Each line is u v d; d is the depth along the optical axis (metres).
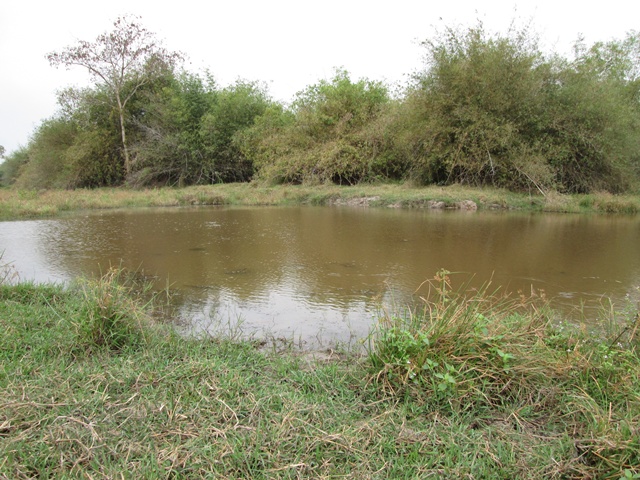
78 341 3.07
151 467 1.87
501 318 3.36
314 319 3.95
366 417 2.34
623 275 5.35
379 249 7.00
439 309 3.06
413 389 2.51
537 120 14.10
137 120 23.91
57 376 2.60
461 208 13.21
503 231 8.83
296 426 2.16
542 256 6.43
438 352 2.71
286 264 6.00
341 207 14.20
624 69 18.59
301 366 2.96
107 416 2.19
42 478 1.82
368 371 2.73
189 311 4.15
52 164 25.73
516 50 14.50
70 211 13.15
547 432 2.25
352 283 5.07
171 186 22.06
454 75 14.93
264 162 19.80
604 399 2.45
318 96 20.48
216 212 12.84
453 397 2.45
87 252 6.77
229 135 22.33
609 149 13.91
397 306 4.24
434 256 6.46
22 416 2.17
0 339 3.11
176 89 23.36
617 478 1.88
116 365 2.76
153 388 2.51
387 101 20.02
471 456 2.04
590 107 13.55
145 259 6.30
